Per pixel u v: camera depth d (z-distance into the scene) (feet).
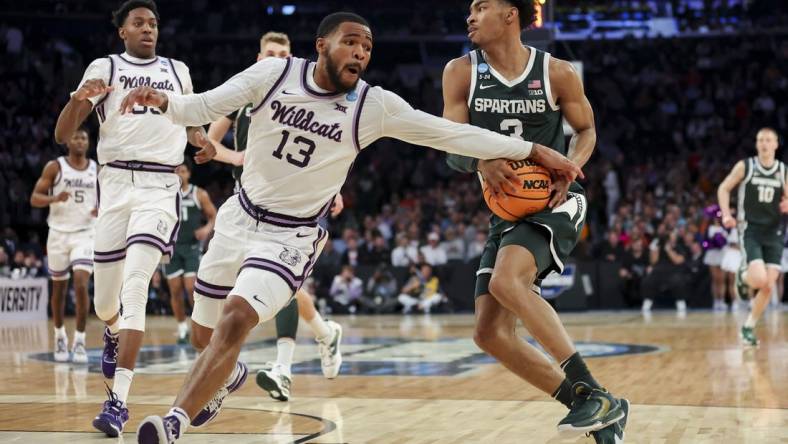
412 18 100.63
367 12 100.42
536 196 14.56
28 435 16.42
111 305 19.07
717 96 89.20
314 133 13.73
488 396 21.01
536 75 15.37
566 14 100.07
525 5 15.26
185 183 37.40
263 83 13.80
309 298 21.95
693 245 60.34
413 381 23.95
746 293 52.06
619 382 23.00
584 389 14.11
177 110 13.30
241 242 14.34
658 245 60.64
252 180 14.26
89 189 31.35
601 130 89.76
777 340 35.12
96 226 18.86
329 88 13.78
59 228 30.96
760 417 17.39
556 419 17.79
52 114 83.30
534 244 14.56
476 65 15.57
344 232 68.69
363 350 33.32
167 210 18.69
